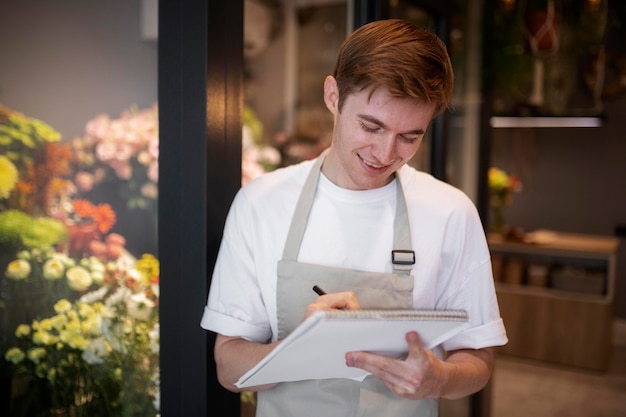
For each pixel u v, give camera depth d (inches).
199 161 45.8
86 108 60.2
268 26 131.3
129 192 59.1
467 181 118.4
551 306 174.4
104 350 57.0
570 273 173.0
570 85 176.6
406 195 44.1
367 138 37.0
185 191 46.7
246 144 80.4
